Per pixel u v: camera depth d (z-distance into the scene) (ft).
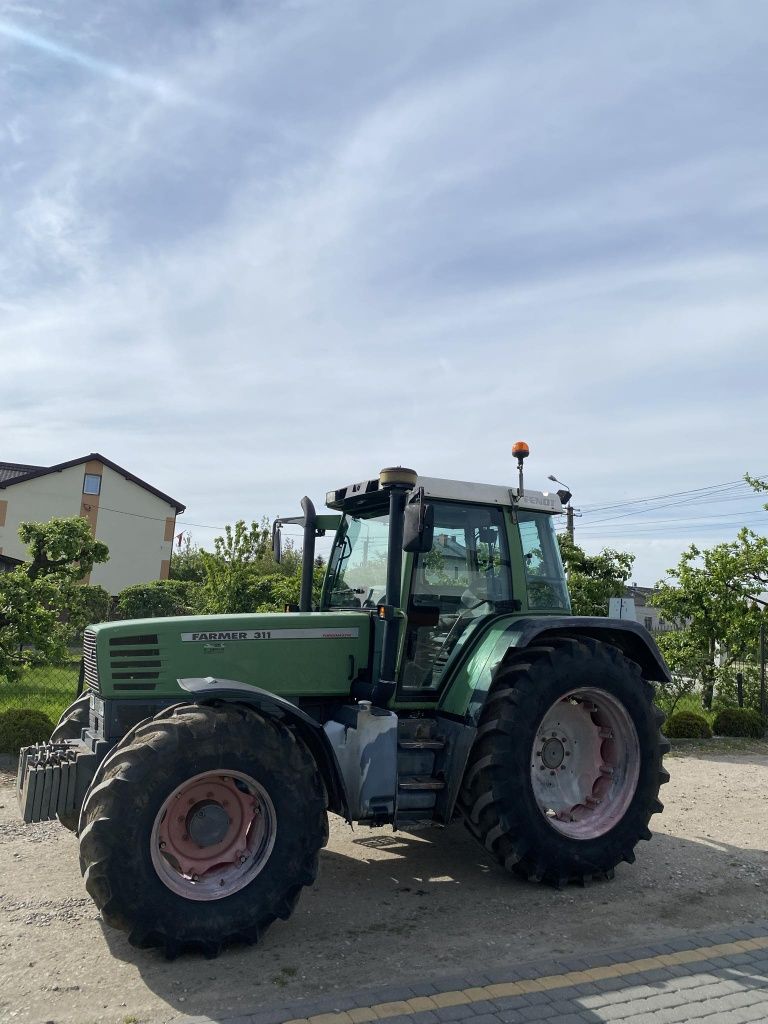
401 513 15.93
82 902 14.40
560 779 17.13
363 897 15.29
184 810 12.94
